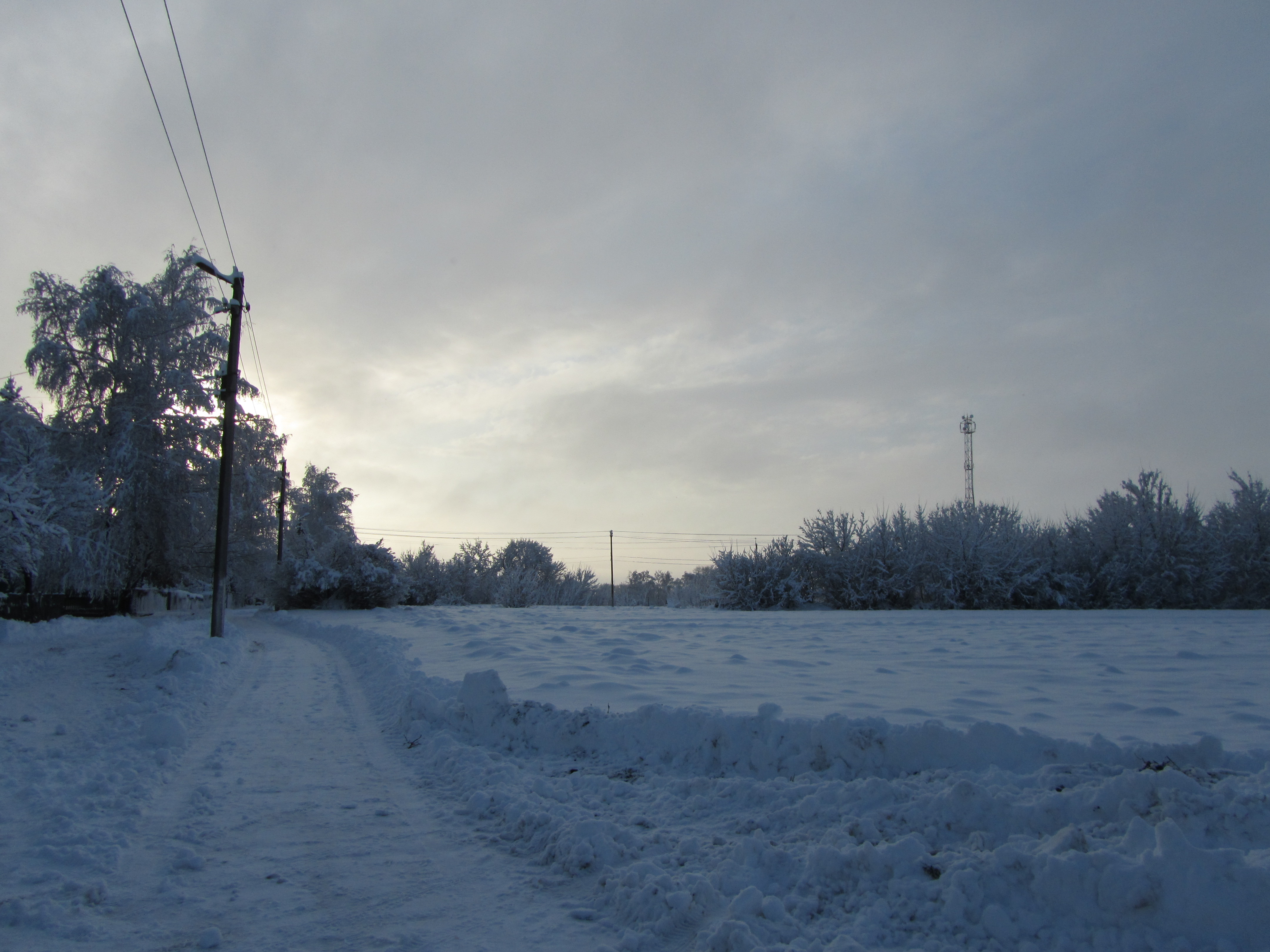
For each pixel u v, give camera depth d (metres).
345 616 32.06
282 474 39.59
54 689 10.88
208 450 29.34
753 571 39.00
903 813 4.45
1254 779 4.72
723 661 12.26
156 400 27.66
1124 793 4.20
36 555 17.70
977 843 4.08
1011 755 5.50
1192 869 3.31
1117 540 35.25
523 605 51.00
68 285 27.45
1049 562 35.62
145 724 7.73
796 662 12.05
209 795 6.00
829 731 5.83
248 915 3.95
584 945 3.63
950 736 5.59
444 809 5.75
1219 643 14.87
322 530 61.31
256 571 32.69
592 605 59.47
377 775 6.74
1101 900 3.37
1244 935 3.16
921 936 3.44
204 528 29.02
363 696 11.27
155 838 5.06
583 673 10.45
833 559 38.69
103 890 4.16
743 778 5.83
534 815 5.20
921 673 10.67
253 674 13.66
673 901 3.80
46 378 26.53
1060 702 8.00
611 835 4.74
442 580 51.72
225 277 19.41
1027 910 3.46
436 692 9.72
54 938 3.65
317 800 5.96
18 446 18.94
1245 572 34.56
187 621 26.97
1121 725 6.73
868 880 3.84
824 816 4.71
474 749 7.07
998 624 21.98
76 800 5.77
